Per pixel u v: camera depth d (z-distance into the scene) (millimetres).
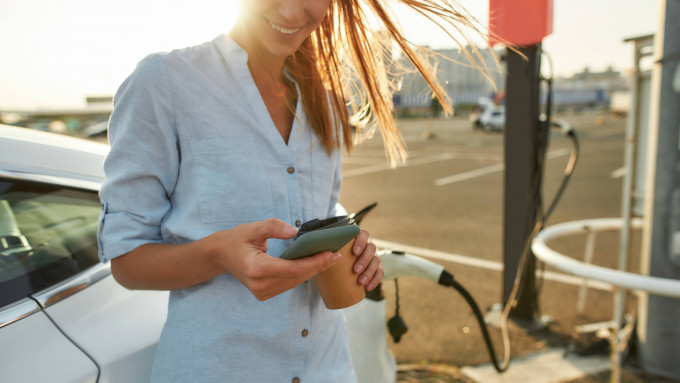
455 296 3434
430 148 16266
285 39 888
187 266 787
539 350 2676
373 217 6043
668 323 2346
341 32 1195
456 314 3152
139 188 817
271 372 906
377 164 11969
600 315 3086
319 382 966
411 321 3064
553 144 16453
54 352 1056
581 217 5984
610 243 4715
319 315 982
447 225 5578
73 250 1302
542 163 2678
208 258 774
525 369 2494
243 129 867
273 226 731
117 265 819
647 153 2453
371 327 1555
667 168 2227
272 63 939
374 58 1227
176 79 826
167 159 841
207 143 847
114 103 834
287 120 976
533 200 2637
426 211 6359
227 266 756
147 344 1140
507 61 2664
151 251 805
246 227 747
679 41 2125
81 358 1057
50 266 1236
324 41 1121
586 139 18484
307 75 1013
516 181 2785
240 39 917
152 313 1241
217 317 872
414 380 2410
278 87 964
